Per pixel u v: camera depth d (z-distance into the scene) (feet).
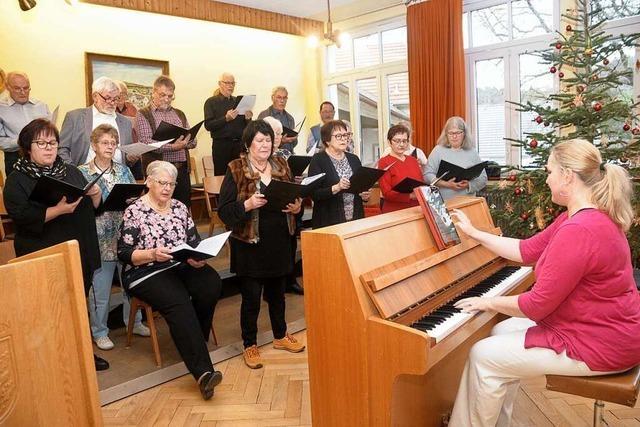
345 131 10.23
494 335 6.26
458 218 7.39
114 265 10.30
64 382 4.39
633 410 7.73
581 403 8.01
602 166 5.47
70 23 16.83
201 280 9.34
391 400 5.29
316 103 24.13
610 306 5.18
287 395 8.43
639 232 10.91
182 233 9.35
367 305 5.45
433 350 5.08
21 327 4.09
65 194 7.71
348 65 23.11
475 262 7.28
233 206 8.72
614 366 5.19
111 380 8.93
